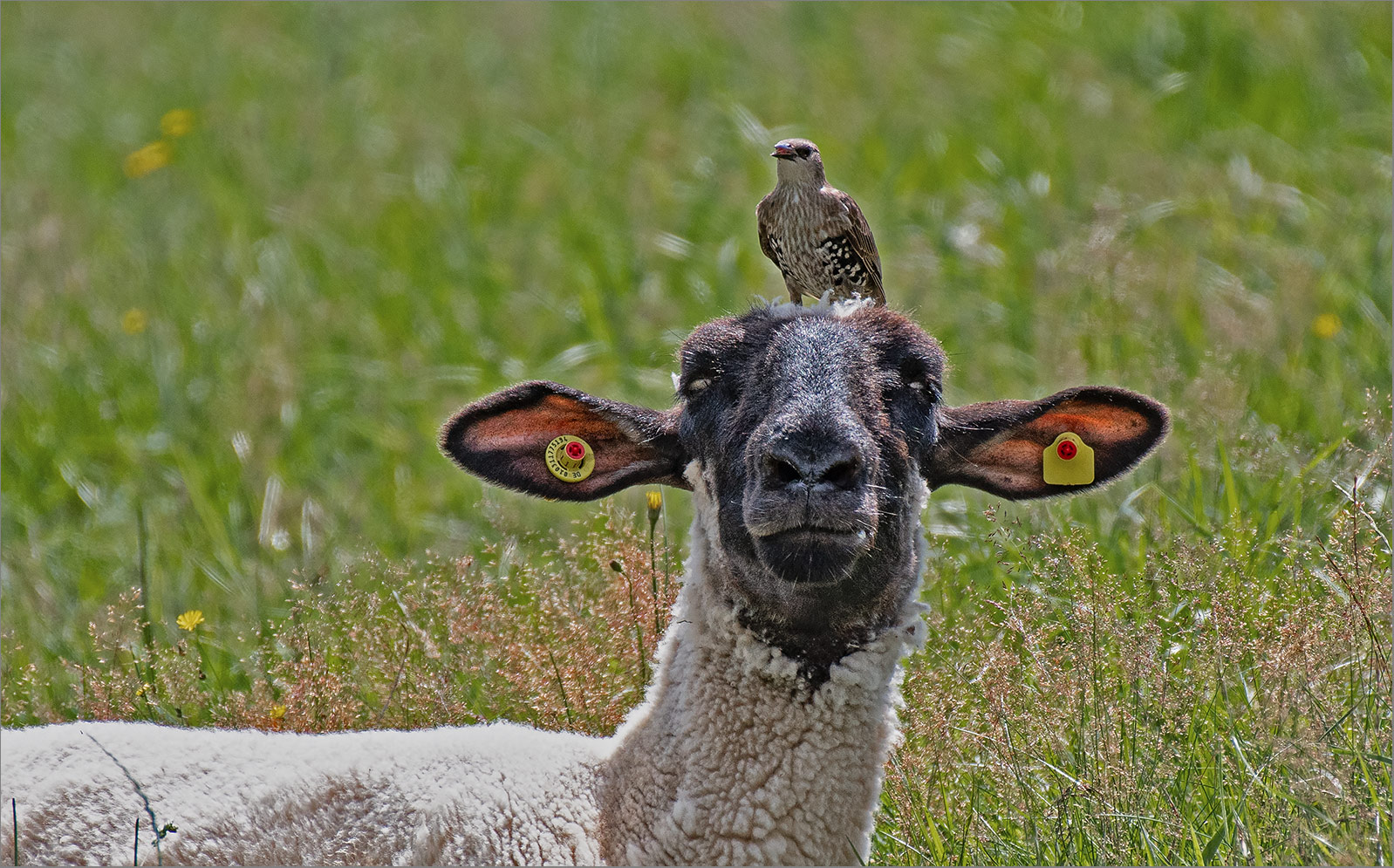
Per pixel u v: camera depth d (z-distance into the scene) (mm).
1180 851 9945
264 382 19750
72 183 29922
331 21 41469
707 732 8883
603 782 9172
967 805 10695
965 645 11820
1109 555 13438
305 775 9172
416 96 34031
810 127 29000
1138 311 18281
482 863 8789
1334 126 26875
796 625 8797
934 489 10141
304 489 17375
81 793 9031
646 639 11938
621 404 9898
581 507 15859
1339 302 19406
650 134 29234
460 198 27234
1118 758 10414
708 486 9195
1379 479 14062
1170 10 31812
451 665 12273
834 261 13258
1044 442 10281
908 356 9305
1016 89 30078
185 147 31234
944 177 26391
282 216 26562
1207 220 22656
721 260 21984
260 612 14438
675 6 38562
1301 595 12000
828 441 8352
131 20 43219
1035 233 23125
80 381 20734
